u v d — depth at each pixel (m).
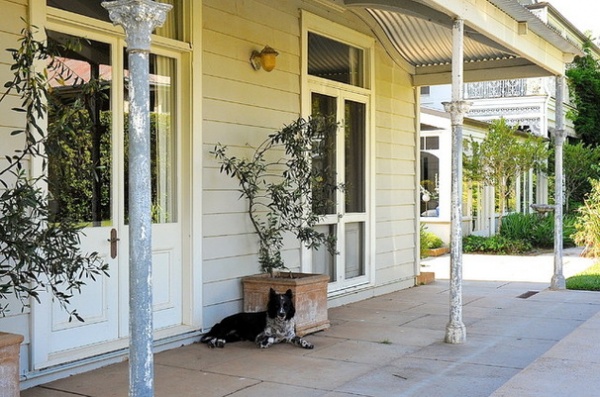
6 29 4.41
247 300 6.31
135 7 3.15
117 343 5.17
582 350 5.50
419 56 9.55
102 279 5.12
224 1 6.20
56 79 4.44
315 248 6.79
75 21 4.87
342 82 8.13
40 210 3.77
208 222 6.02
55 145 3.92
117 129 5.25
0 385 3.57
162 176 5.80
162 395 4.36
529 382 4.53
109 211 5.20
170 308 5.75
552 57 8.93
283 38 7.02
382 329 6.54
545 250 16.09
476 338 6.13
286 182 6.51
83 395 4.34
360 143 8.55
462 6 5.98
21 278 3.80
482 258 14.41
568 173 20.47
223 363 5.18
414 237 9.86
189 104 5.80
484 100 20.00
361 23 8.44
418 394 4.39
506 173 15.78
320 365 5.14
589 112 23.30
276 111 6.90
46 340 4.60
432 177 16.42
